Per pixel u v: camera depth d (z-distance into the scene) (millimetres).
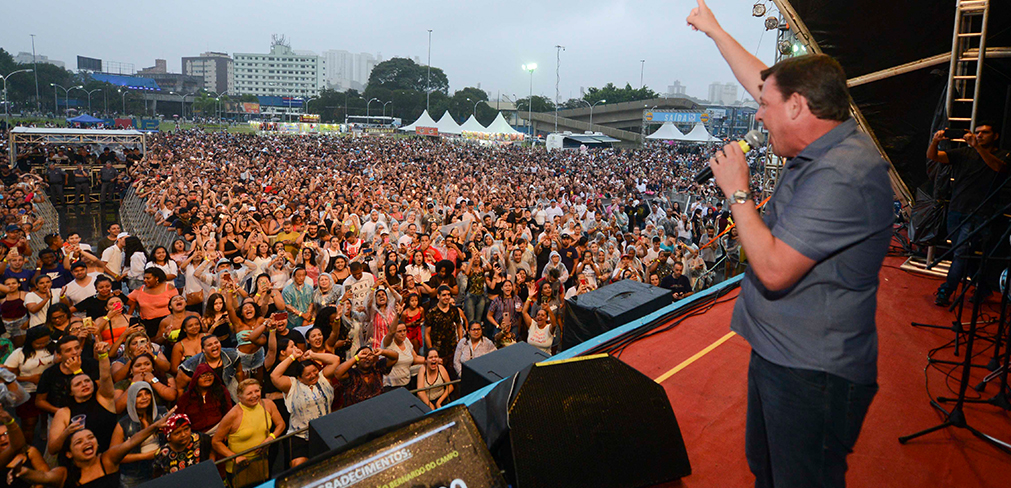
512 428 1888
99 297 6391
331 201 14055
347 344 6070
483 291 7676
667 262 9039
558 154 50469
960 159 4102
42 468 3928
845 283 1192
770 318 1299
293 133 74750
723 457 2279
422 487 1637
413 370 5812
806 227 1138
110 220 18312
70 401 4336
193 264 7680
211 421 4512
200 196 15094
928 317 3963
